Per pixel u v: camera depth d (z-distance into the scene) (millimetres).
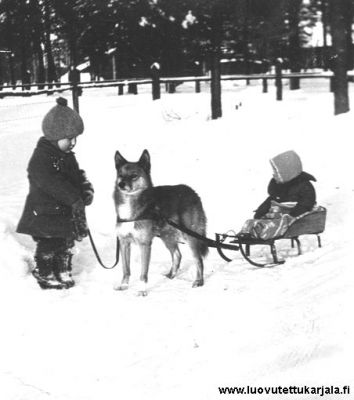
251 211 10023
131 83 24672
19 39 40094
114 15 32469
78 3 33375
